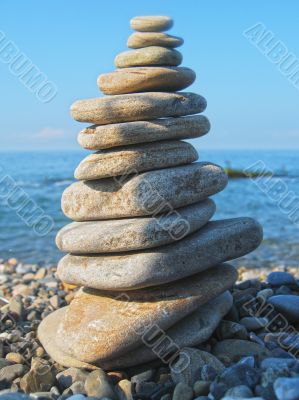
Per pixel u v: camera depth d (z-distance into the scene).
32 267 1.42
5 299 1.02
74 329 0.66
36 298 1.03
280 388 0.53
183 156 0.70
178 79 0.71
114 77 0.70
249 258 1.51
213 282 0.69
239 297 0.83
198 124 0.71
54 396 0.61
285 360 0.61
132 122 0.68
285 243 1.73
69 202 0.70
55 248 1.77
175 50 0.72
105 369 0.66
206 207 0.71
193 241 0.67
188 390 0.59
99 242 0.65
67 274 0.68
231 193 3.22
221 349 0.67
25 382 0.64
